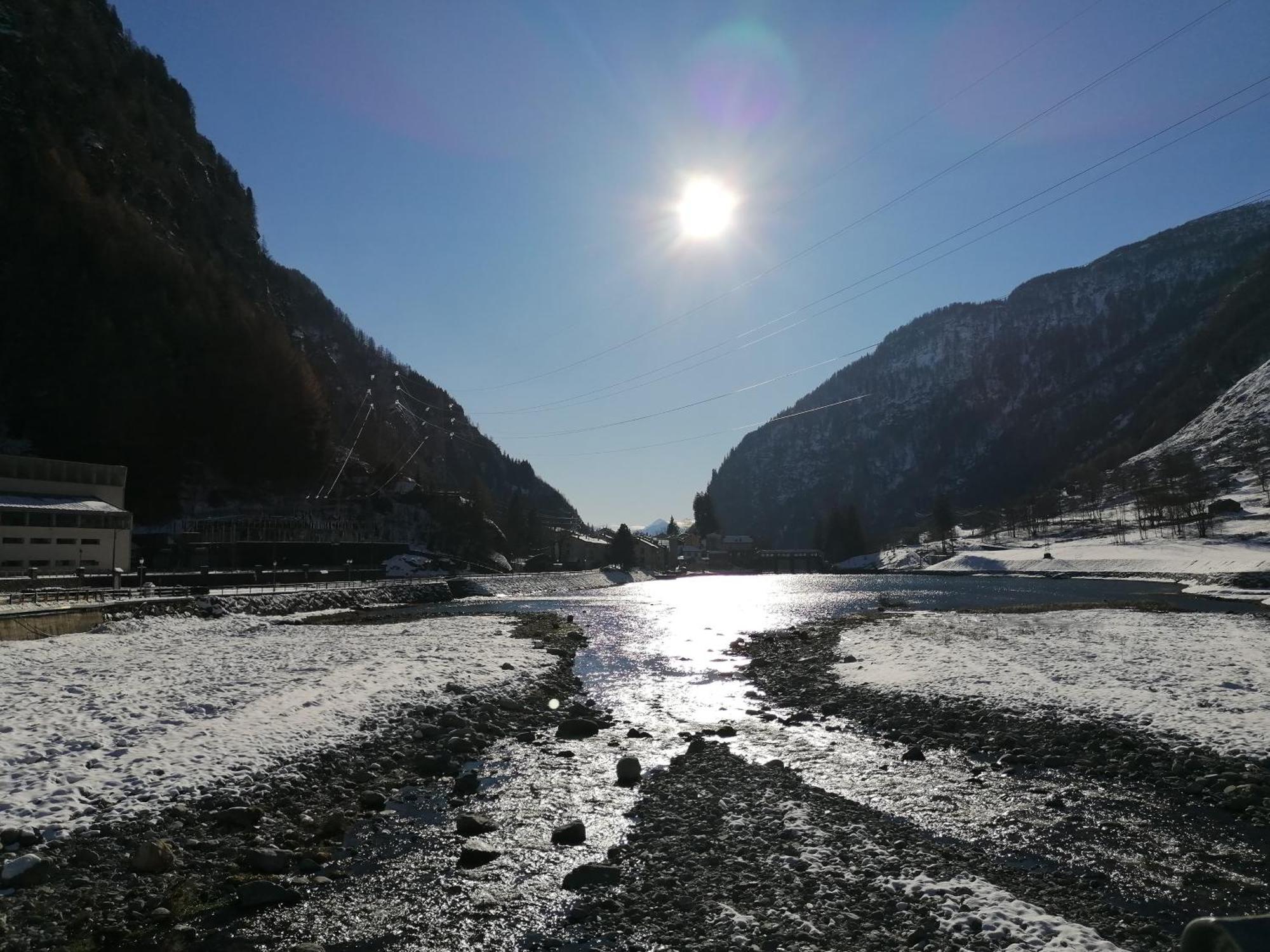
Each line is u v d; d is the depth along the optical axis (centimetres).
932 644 3462
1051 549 15175
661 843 1388
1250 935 537
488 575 10044
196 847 1333
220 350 11188
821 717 2397
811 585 12031
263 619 4906
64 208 10281
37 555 5466
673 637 4697
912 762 1889
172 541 7875
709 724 2328
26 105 11238
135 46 15712
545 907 1161
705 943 1034
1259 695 2217
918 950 993
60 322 9625
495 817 1536
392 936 1082
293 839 1400
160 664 2730
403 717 2180
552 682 2966
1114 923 1072
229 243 14875
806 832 1412
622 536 17375
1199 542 12875
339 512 11262
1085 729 2038
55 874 1205
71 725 1809
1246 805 1533
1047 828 1456
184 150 14938
